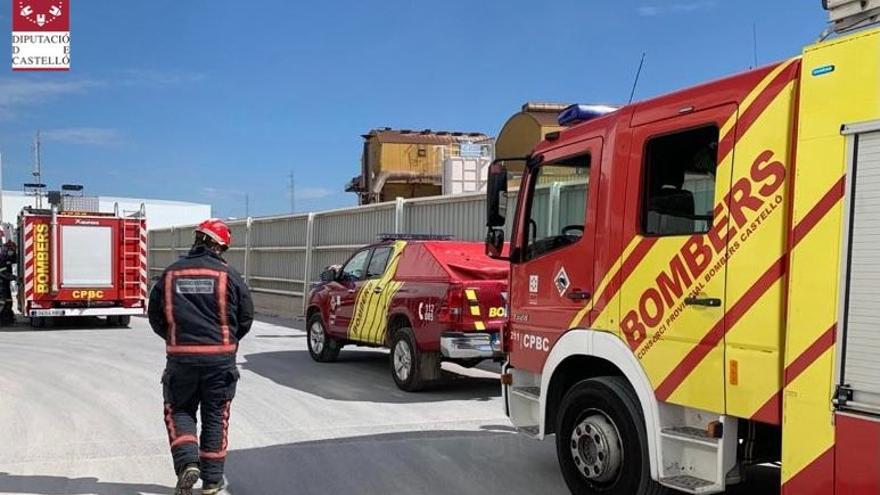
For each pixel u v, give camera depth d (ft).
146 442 22.65
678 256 13.74
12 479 18.86
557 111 65.67
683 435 13.61
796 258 11.37
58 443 22.50
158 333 17.24
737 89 12.82
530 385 19.06
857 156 10.53
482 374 36.22
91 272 57.98
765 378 11.97
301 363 39.99
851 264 10.53
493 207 18.61
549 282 17.58
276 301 71.97
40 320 59.88
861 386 10.37
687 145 13.97
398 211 51.55
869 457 10.25
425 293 30.12
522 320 18.75
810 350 11.12
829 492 10.80
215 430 16.92
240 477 19.22
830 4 11.44
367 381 34.12
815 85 11.21
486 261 31.07
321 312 39.55
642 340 14.51
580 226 16.89
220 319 16.79
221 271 16.93
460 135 100.83
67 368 37.55
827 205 10.93
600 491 15.90
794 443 11.35
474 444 22.59
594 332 15.81
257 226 77.20
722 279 12.78
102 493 17.81
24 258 55.98
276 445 22.40
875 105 10.36
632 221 14.93
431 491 18.13
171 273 16.78
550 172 18.16
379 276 35.04
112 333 55.47
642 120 14.96
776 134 11.98
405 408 28.02
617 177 15.46
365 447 22.17
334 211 61.11
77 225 57.47
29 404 28.37
